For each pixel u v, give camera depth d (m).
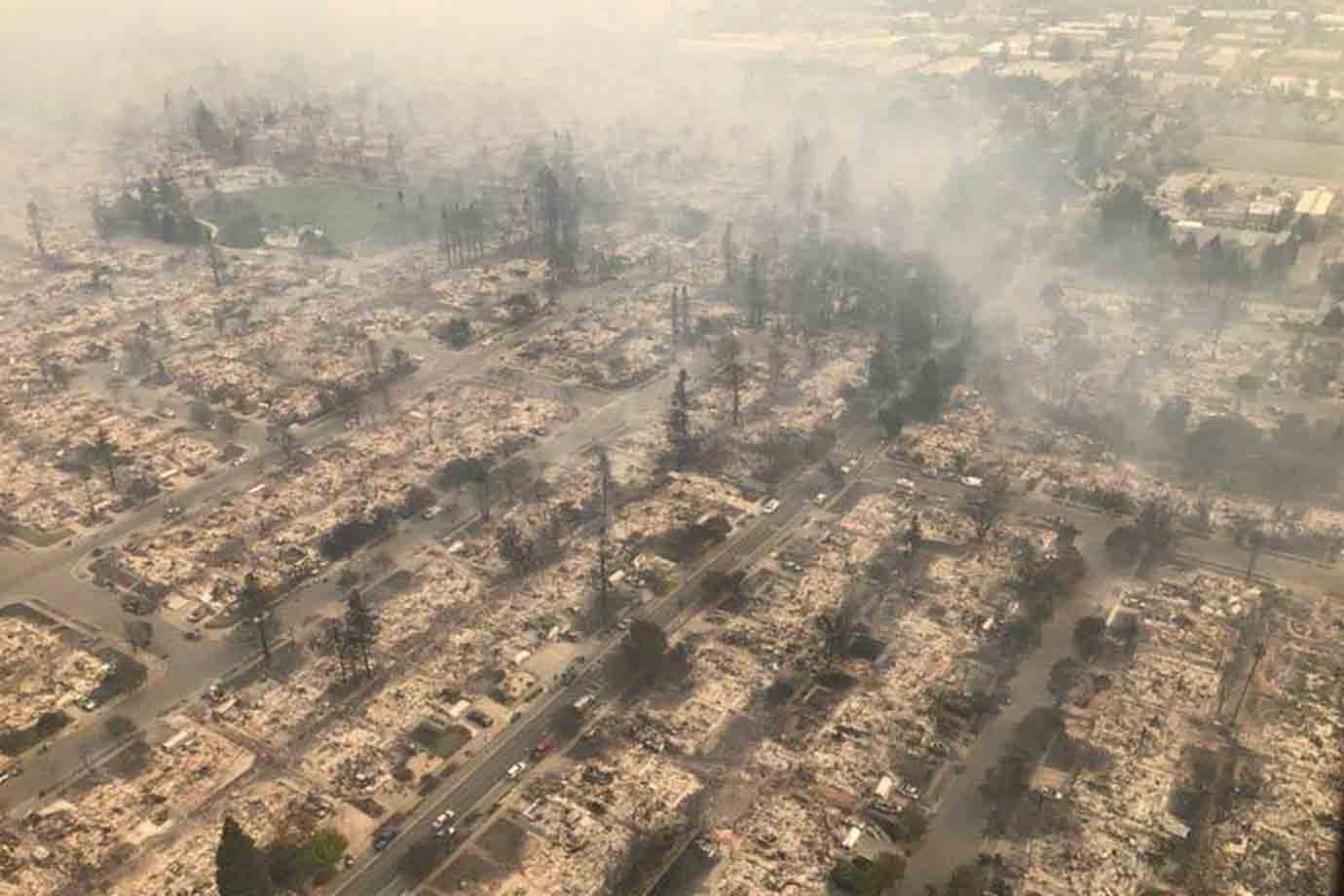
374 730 199.75
